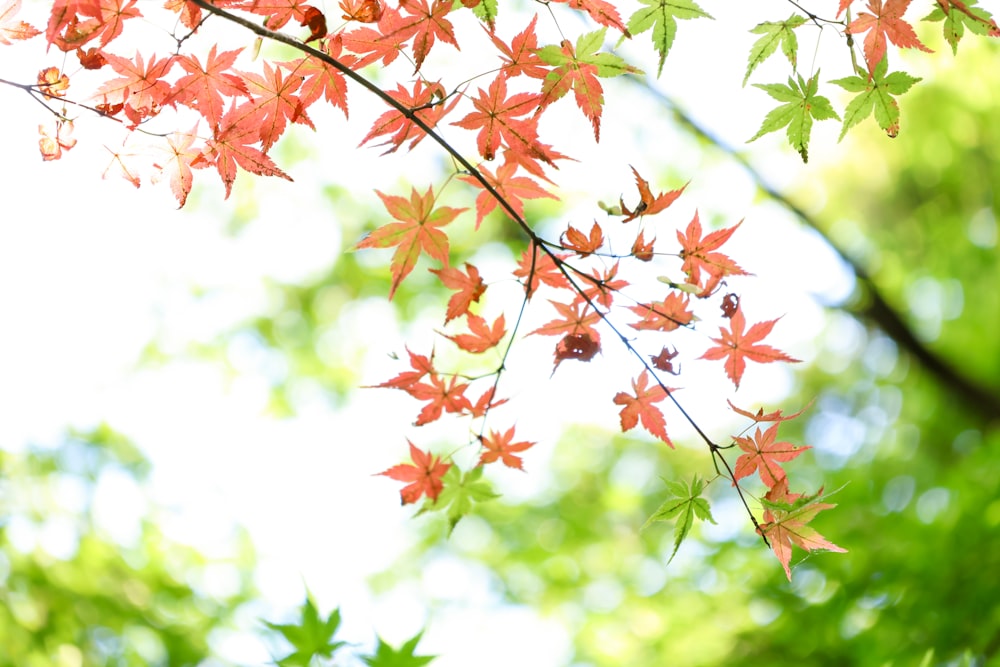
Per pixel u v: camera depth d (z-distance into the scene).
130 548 5.14
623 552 7.51
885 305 7.10
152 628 4.66
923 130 6.75
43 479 5.13
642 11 1.60
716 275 1.78
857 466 6.16
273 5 1.61
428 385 1.89
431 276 7.99
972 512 3.93
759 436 1.77
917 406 7.73
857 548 4.22
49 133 1.71
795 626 4.09
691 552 5.19
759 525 1.78
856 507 4.58
